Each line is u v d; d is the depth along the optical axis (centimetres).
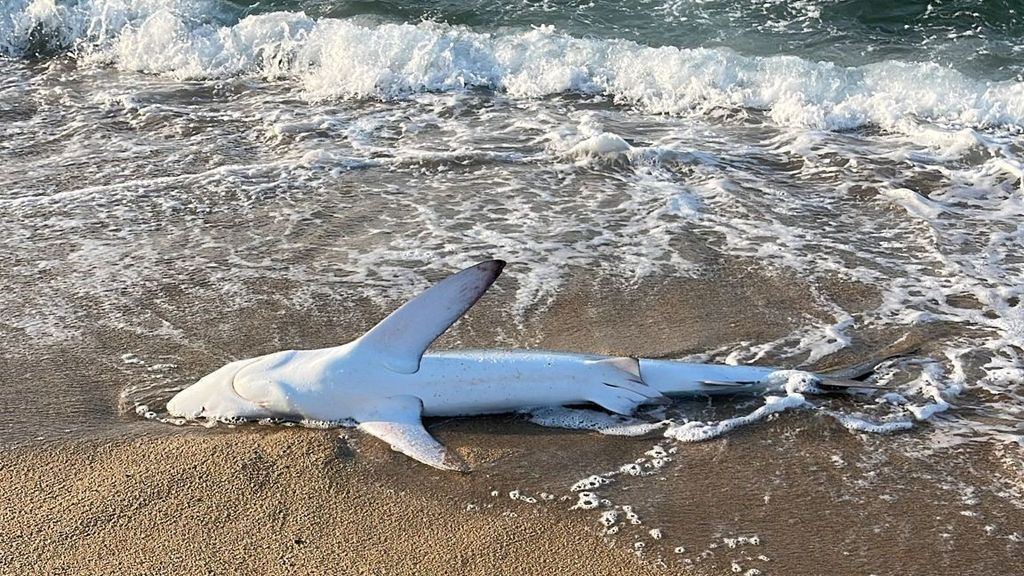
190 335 327
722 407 290
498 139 480
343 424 277
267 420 280
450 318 275
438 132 491
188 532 242
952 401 294
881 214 409
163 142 481
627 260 372
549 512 250
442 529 245
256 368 284
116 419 285
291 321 334
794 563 235
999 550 239
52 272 364
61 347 320
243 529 243
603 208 412
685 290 352
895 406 291
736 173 443
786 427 281
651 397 284
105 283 357
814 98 509
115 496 253
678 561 236
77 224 399
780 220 402
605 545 240
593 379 283
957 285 355
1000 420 285
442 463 254
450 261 371
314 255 376
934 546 240
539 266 367
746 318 336
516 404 283
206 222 402
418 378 277
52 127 498
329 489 256
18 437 276
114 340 323
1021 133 476
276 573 230
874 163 452
